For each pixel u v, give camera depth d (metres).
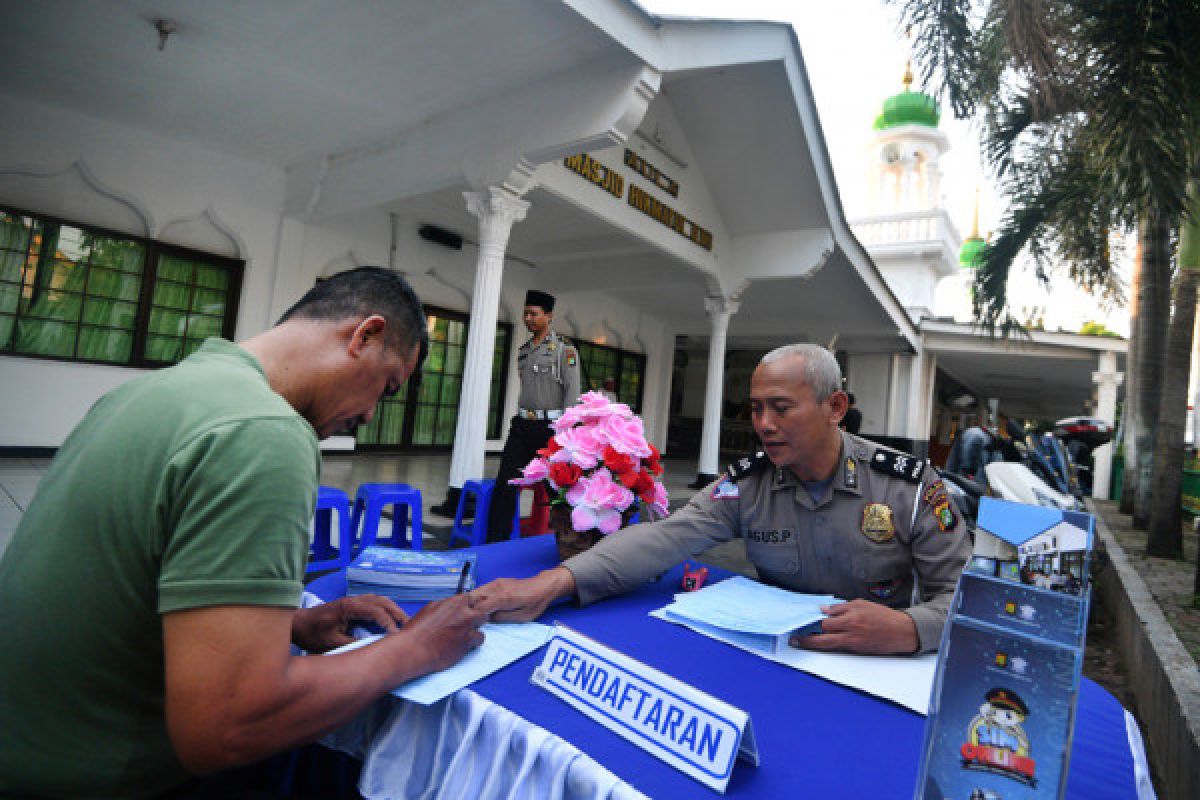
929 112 16.92
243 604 0.72
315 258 7.35
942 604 1.21
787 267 7.77
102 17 4.29
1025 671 0.66
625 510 1.61
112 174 5.87
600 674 0.89
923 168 17.09
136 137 5.98
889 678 1.05
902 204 17.19
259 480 0.75
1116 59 4.52
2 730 0.77
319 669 0.80
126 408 0.83
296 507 0.78
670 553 1.46
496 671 0.99
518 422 4.19
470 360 5.18
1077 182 6.32
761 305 10.74
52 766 0.77
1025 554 0.80
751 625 1.16
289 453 0.79
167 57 4.74
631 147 6.45
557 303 10.23
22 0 4.15
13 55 4.79
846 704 0.97
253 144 6.30
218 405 0.80
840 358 12.95
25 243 5.62
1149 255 6.45
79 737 0.78
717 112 6.69
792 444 1.35
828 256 7.63
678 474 10.65
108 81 5.12
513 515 4.17
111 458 0.78
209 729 0.70
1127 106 4.43
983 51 5.88
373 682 0.84
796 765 0.80
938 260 14.39
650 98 4.38
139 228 6.21
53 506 0.79
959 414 20.86
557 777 0.76
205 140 6.24
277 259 6.96
